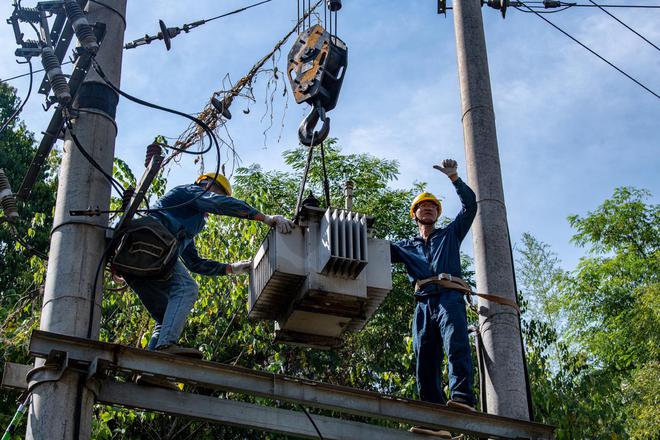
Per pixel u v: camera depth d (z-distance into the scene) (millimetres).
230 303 12859
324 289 6383
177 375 5656
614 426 15711
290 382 5891
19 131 23000
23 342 11766
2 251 19328
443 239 7289
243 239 12531
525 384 7105
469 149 8000
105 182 6473
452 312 6953
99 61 6832
